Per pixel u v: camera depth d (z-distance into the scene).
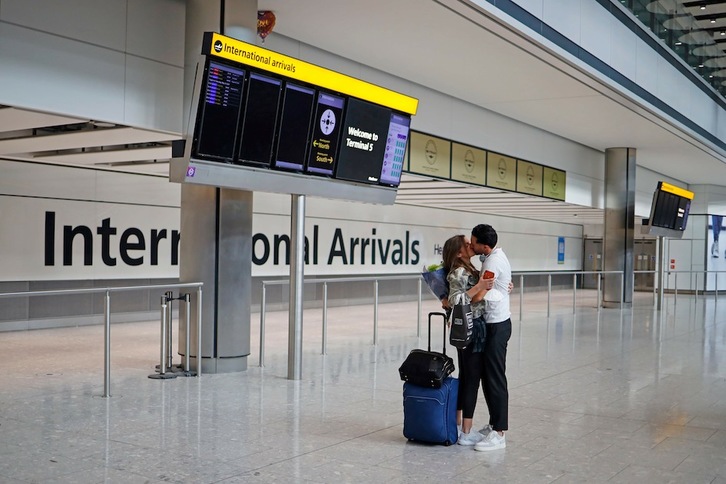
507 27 11.27
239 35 9.17
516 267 32.25
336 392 8.63
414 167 15.25
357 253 22.67
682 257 36.66
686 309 24.69
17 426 6.81
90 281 15.05
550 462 5.95
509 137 18.80
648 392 9.10
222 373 9.75
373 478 5.45
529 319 19.09
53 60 7.77
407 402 6.36
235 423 7.05
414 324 17.12
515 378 10.03
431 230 26.14
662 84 17.98
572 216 31.09
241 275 9.85
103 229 15.30
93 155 11.53
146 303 16.23
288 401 8.09
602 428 7.17
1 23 7.31
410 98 10.71
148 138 9.62
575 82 14.66
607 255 23.59
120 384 8.88
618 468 5.81
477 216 28.81
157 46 8.88
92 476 5.36
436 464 5.83
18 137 9.71
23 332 13.67
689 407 8.23
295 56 12.58
